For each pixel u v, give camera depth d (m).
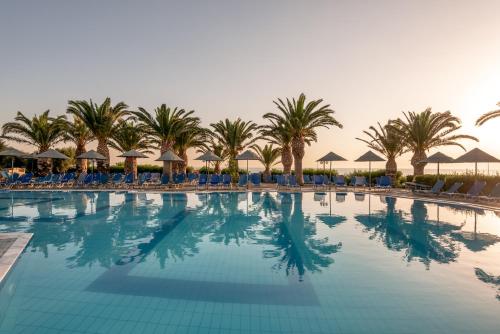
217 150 32.25
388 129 25.23
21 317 3.72
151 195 17.59
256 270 5.46
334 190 20.89
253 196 17.55
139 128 25.41
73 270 5.39
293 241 7.56
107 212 11.82
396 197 17.16
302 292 4.51
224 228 9.09
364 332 3.47
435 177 20.12
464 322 3.69
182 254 6.43
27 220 10.15
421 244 7.30
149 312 3.87
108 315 3.79
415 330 3.51
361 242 7.48
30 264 5.71
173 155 21.30
